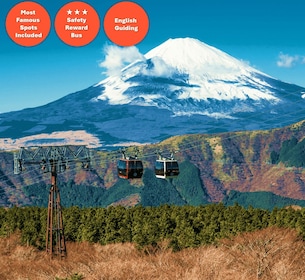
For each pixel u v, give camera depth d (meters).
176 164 63.31
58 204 69.56
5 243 84.75
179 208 97.06
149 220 89.50
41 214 103.88
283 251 32.84
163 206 100.75
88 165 69.19
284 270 29.64
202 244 68.06
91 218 96.81
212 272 29.83
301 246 36.06
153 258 34.69
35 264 49.78
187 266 31.30
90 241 92.19
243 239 39.44
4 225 99.31
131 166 61.75
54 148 67.62
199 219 84.62
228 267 31.20
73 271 33.06
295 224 69.56
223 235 74.94
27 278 38.81
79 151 69.12
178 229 81.31
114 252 70.38
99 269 31.55
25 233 89.38
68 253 72.31
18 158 65.75
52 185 69.12
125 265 31.69
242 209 83.75
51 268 41.22
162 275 29.92
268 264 30.36
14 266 47.88
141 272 30.53
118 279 30.17
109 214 95.69
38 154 67.31
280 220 74.62
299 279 29.11
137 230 86.44
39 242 88.81
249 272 30.22
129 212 96.00
